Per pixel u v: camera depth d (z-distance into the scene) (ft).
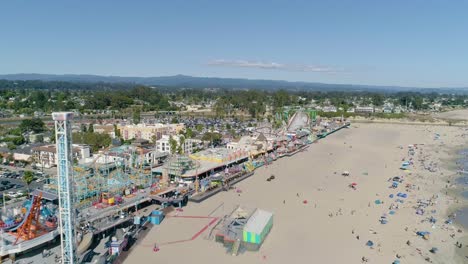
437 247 366.22
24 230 348.79
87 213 417.08
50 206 434.71
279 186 573.33
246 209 451.12
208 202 495.00
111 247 342.23
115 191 486.79
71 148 298.76
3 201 458.09
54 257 336.29
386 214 455.63
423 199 516.73
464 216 453.17
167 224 418.92
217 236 377.30
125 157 619.26
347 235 391.86
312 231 401.29
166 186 534.78
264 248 359.87
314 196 524.52
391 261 336.90
